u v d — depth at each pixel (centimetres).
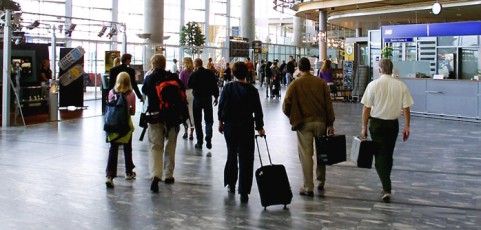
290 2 2606
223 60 3541
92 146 873
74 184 598
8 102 1140
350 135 1063
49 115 1280
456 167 723
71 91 1572
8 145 878
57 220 460
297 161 757
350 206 510
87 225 446
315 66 2242
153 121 574
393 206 512
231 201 527
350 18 2688
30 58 1415
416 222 457
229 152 554
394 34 1781
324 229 436
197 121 857
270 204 496
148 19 3297
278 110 1612
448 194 565
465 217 475
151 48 2805
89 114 1433
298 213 484
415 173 679
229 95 529
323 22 2500
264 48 4084
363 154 527
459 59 1633
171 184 602
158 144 579
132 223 452
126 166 627
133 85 818
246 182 528
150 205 511
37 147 860
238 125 526
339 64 2153
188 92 943
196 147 866
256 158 779
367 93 533
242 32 4281
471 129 1180
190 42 3609
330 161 544
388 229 437
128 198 538
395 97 525
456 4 2041
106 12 3612
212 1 4566
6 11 1126
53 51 1628
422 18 2681
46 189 573
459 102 1372
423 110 1476
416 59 1745
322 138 544
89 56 2241
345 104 1870
